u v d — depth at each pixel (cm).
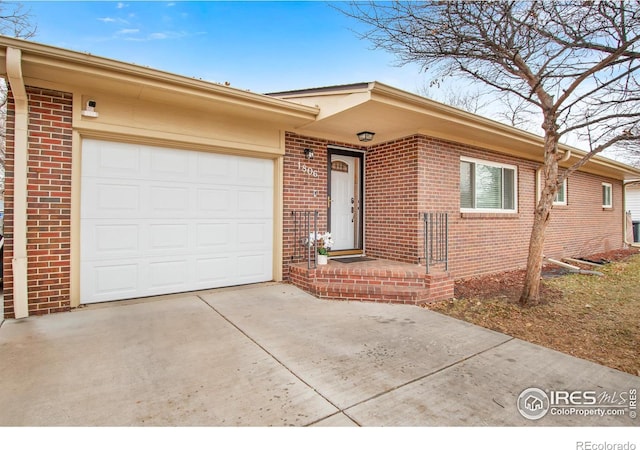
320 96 530
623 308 477
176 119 486
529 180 834
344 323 398
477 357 312
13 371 269
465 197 689
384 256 664
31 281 403
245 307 453
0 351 306
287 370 279
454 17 435
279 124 572
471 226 686
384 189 665
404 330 379
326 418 215
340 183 698
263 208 590
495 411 226
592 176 1141
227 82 562
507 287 604
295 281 574
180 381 258
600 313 454
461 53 452
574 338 366
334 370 280
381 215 671
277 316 419
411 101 475
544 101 467
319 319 411
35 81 395
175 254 508
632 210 1795
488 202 738
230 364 288
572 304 495
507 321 418
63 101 415
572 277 700
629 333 382
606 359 314
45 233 409
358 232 711
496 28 433
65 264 423
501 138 661
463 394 247
